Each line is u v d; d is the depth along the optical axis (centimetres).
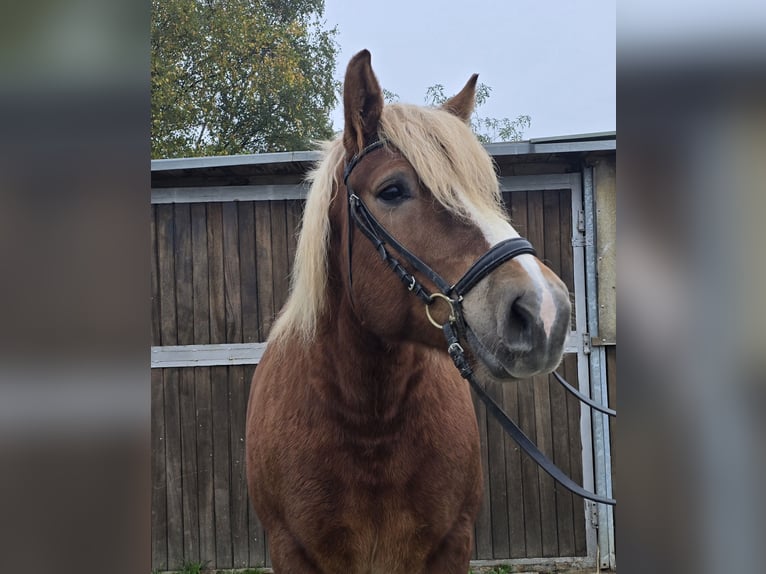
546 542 345
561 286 119
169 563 347
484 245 125
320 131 1095
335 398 157
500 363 118
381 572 164
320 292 158
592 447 346
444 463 163
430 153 132
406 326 140
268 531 179
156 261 351
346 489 157
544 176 352
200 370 350
